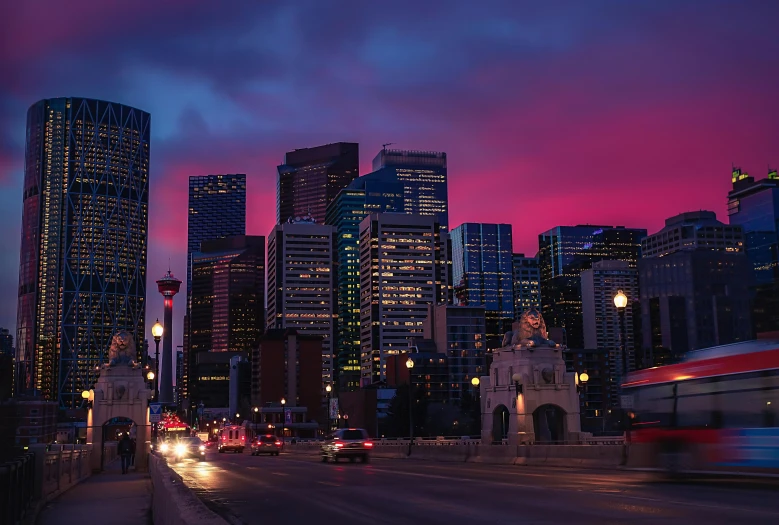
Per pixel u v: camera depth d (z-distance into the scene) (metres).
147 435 51.56
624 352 36.69
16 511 14.86
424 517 16.62
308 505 20.20
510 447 44.34
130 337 54.00
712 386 27.02
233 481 30.70
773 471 24.05
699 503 18.31
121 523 18.42
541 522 15.10
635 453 31.89
